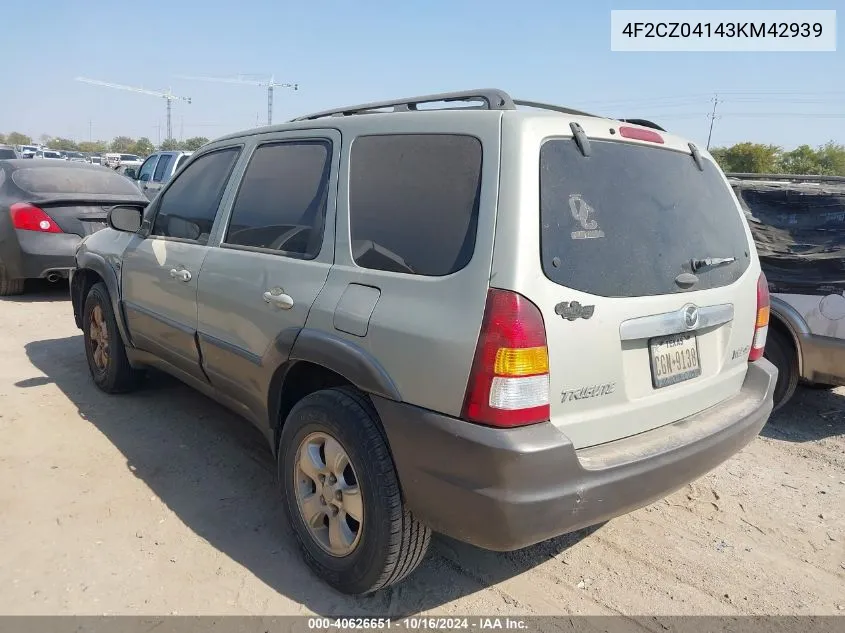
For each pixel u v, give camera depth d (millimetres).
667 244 2684
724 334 2965
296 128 3297
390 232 2607
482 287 2234
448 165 2490
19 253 7750
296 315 2848
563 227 2332
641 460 2416
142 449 4035
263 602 2717
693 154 3072
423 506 2387
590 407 2383
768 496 3844
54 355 5840
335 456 2693
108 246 4723
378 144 2793
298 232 3029
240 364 3277
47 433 4203
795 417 5164
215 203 3684
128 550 3021
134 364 4617
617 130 2682
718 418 2838
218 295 3391
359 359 2525
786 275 4656
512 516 2178
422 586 2875
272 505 3459
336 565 2744
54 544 3037
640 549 3250
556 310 2246
